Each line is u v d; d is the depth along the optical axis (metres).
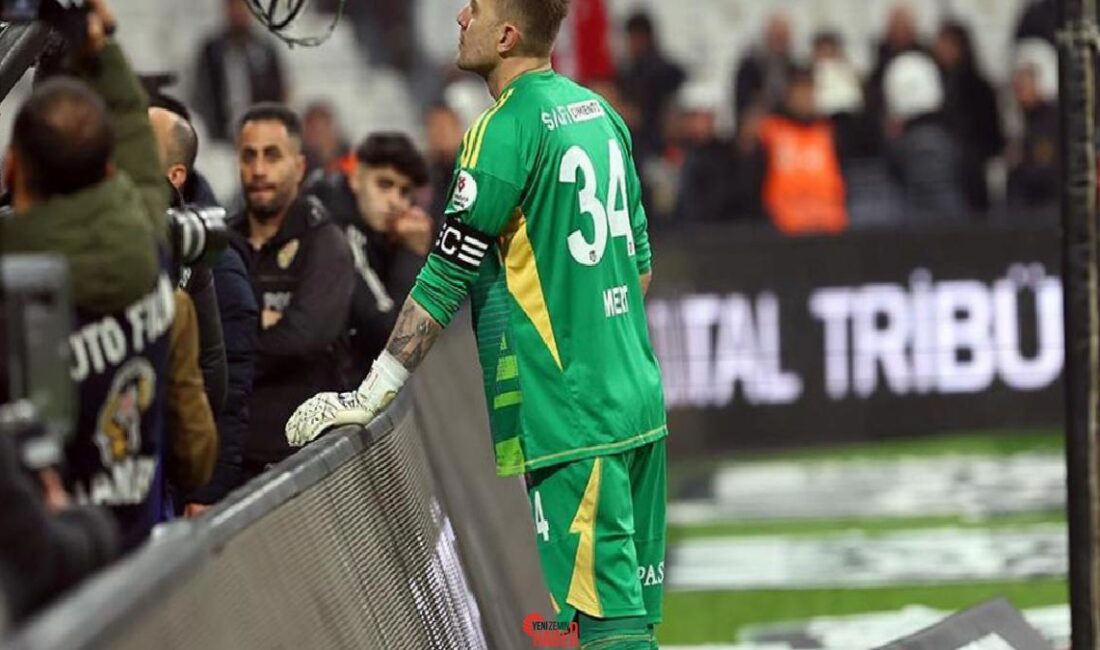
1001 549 39.06
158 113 20.48
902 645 21.84
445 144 47.66
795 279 51.25
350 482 16.09
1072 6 23.39
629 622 18.23
